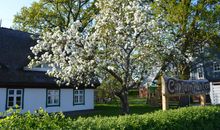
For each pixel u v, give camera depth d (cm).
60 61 1434
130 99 4984
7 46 2639
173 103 3812
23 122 558
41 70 2636
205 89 1425
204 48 2612
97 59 1370
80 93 2942
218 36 2517
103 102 3888
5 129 521
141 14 1359
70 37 1366
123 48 1410
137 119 721
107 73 1488
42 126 555
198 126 912
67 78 1481
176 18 2403
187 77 2277
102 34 1413
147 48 1462
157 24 1488
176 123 809
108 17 1423
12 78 2353
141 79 1445
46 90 2622
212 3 2539
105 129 622
